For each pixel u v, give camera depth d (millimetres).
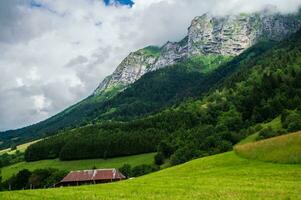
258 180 56844
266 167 69938
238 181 57094
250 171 67188
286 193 43094
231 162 79875
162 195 45500
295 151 73750
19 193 52062
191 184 57094
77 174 141375
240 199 39656
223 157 86688
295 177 57469
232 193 44406
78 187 63375
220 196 42469
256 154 80438
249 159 79688
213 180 60594
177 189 51312
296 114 186125
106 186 61906
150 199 41938
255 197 40688
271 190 45750
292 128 173875
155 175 82375
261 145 84562
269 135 178125
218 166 78938
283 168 66688
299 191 44500
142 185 59938
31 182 187750
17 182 189000
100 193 49375
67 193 50375
